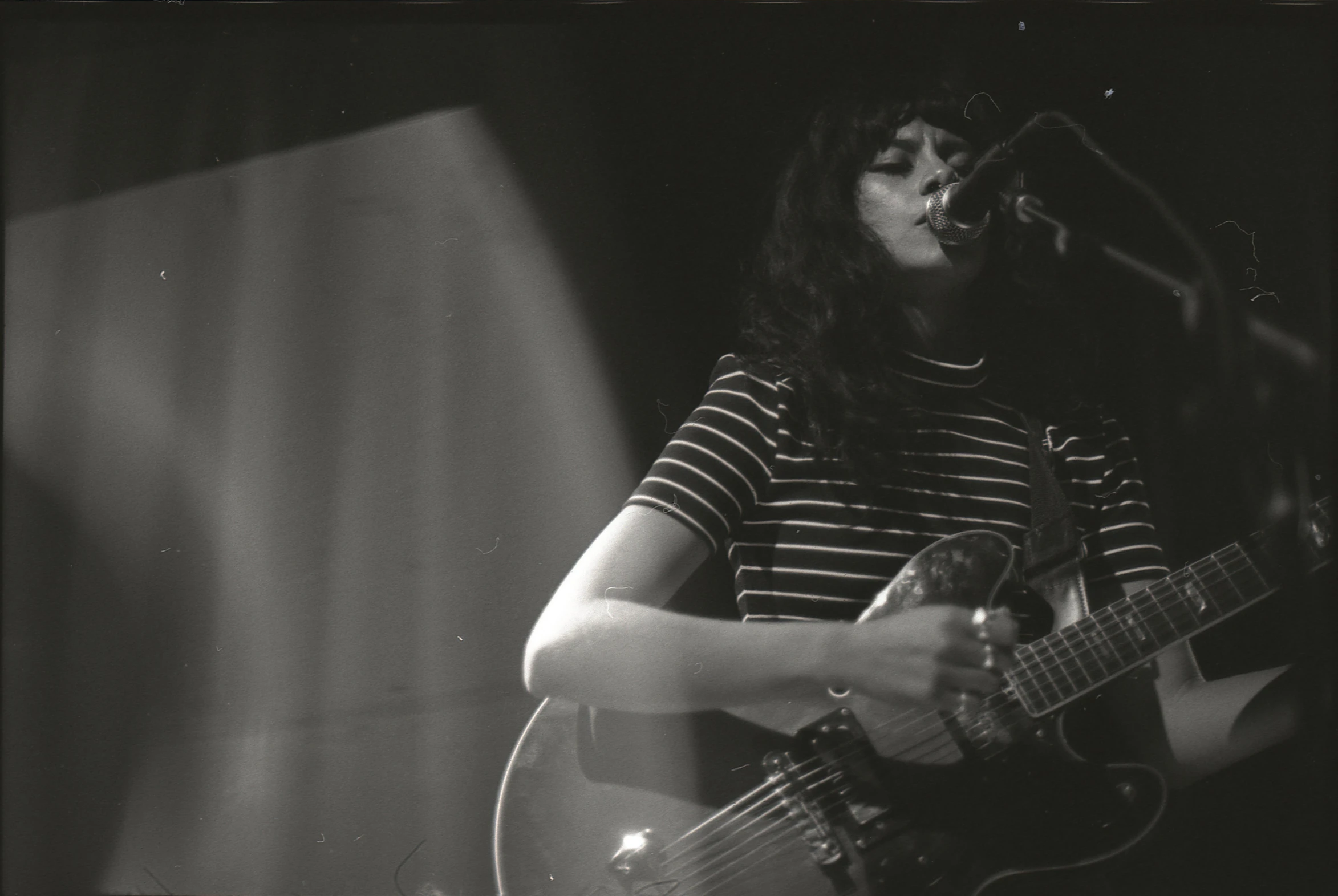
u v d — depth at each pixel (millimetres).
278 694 1749
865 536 1323
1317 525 1408
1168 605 1367
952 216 1332
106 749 1696
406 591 1795
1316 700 1496
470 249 1835
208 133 1781
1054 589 1385
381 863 1716
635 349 1843
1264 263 1790
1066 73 1749
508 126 1826
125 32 1739
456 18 1775
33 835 1661
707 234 1814
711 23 1749
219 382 1785
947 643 1190
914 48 1653
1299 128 1806
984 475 1395
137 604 1737
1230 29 1779
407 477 1814
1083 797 1259
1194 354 1767
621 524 1251
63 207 1747
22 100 1725
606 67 1805
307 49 1788
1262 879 1695
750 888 1244
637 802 1259
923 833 1247
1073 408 1521
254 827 1707
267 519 1782
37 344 1736
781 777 1256
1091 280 1692
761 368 1387
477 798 1756
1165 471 1775
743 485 1302
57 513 1731
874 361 1396
